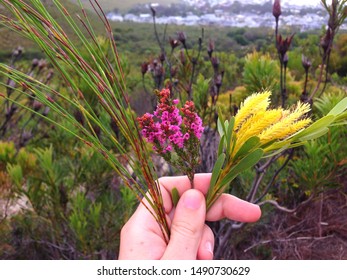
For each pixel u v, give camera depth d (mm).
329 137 380
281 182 505
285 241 489
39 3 136
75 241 414
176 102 171
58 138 521
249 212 216
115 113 155
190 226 199
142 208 229
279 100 492
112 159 162
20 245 446
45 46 137
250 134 165
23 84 139
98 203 438
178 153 172
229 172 169
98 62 162
